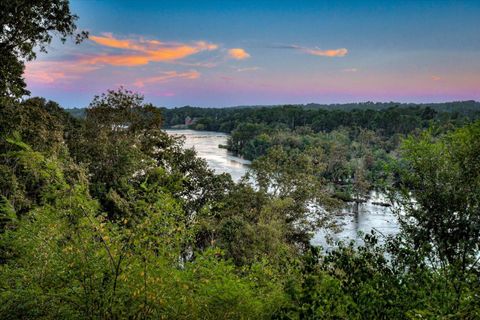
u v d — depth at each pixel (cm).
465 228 688
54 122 2456
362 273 481
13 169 1797
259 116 15650
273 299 549
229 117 17788
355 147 9175
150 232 508
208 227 2006
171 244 522
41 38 1623
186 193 2702
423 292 441
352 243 530
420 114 13488
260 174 3306
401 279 497
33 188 1817
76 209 484
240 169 7069
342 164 7200
